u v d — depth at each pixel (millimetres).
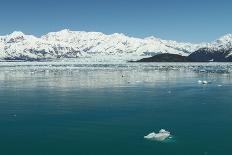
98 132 40750
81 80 108562
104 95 70125
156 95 69812
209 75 133875
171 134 39781
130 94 71500
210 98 65625
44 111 52312
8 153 34188
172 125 43656
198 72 157750
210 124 44156
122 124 44219
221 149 34844
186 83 97375
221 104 58438
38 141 37719
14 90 79438
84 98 65562
